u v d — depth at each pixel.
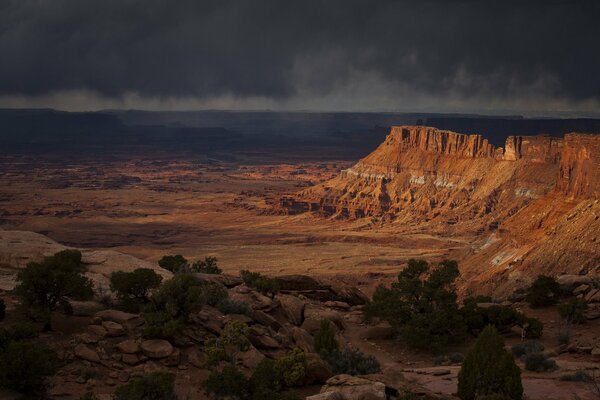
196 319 29.38
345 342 33.91
